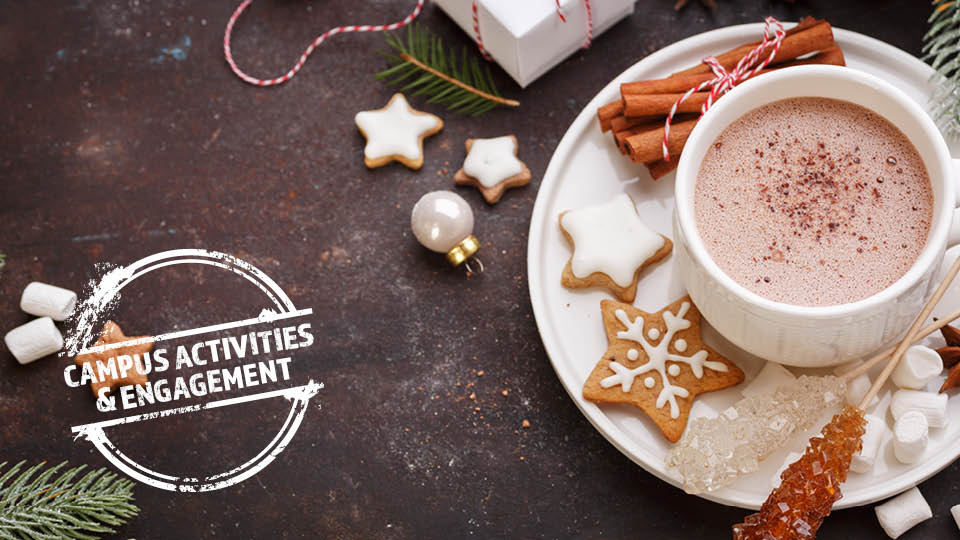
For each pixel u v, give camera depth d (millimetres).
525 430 771
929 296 730
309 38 828
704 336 741
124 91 829
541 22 770
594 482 763
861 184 703
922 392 714
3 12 841
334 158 811
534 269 751
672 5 811
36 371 797
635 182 764
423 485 771
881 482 713
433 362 783
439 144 807
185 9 836
